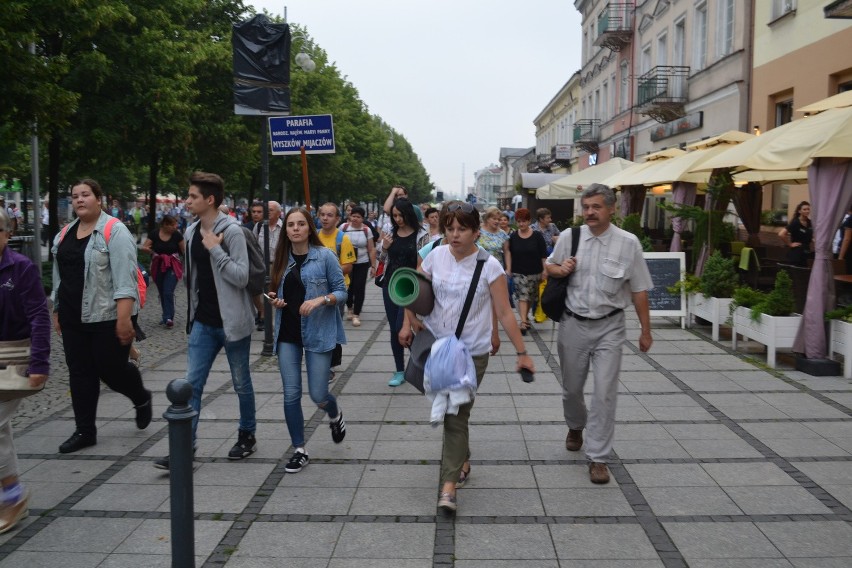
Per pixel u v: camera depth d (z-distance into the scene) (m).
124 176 45.19
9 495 4.35
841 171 7.82
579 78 48.22
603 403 4.97
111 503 4.72
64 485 5.02
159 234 11.98
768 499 4.69
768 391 7.37
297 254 5.30
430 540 4.17
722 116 22.36
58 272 5.66
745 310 9.17
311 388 5.33
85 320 5.50
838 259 10.96
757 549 4.02
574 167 48.91
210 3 23.48
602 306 5.04
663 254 11.28
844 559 3.90
